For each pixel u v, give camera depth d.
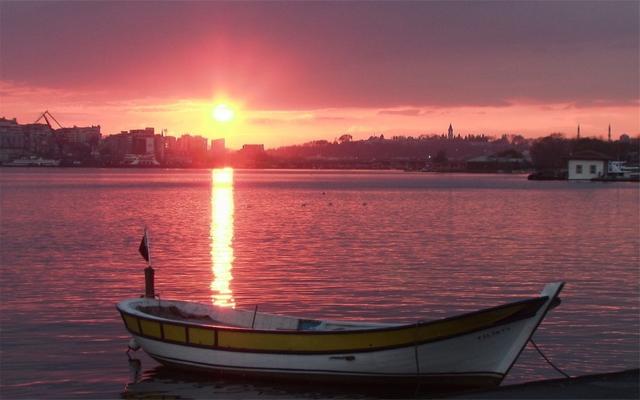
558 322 24.88
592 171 179.00
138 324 19.61
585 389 14.68
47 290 30.62
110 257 40.91
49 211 78.50
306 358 17.70
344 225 62.34
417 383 17.30
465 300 28.92
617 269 37.03
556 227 60.91
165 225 61.94
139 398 17.53
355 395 17.48
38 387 18.42
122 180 199.38
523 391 14.71
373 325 18.94
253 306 27.66
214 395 17.64
